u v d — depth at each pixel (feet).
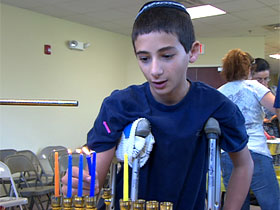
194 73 26.53
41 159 19.15
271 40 28.99
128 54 26.18
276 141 9.57
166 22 2.80
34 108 19.29
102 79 23.84
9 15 18.16
